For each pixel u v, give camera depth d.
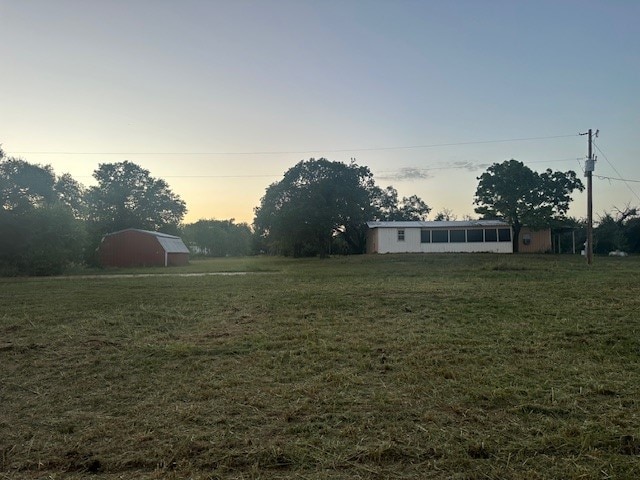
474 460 2.57
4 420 3.30
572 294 8.94
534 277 13.34
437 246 32.72
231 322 6.95
